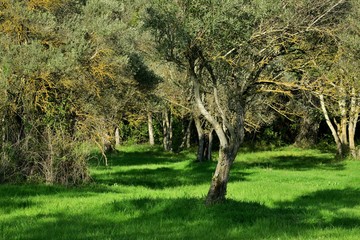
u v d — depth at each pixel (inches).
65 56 747.4
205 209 505.4
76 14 842.8
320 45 537.0
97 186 761.6
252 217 483.5
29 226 434.0
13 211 508.7
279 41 522.9
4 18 753.6
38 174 744.3
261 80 530.0
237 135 538.6
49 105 742.5
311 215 522.9
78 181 759.7
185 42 502.9
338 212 557.0
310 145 2112.5
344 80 724.7
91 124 765.9
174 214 491.2
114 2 948.0
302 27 506.9
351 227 465.4
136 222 457.4
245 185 855.7
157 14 505.7
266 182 910.4
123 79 916.6
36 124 743.7
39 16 759.1
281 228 442.9
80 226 435.2
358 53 800.9
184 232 417.4
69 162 754.8
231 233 416.8
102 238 389.4
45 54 717.3
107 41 857.5
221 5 493.0
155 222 457.4
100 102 832.9
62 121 757.3
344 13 561.9
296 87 538.3
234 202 558.3
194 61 534.9
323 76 518.6
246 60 532.7
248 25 502.3
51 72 716.0
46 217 476.7
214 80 543.8
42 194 636.1
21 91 719.7
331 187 841.5
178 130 2145.7
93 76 786.8
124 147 2114.9
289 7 516.1
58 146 745.6
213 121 537.0
